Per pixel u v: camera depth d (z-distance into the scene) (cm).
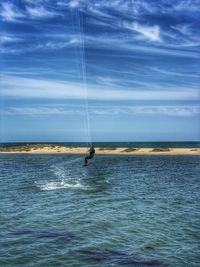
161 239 1938
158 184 4425
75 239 1919
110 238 1944
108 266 1524
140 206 2920
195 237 1988
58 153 12462
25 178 5131
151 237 1973
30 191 3800
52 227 2177
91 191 3812
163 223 2308
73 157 10356
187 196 3484
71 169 6625
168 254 1697
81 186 4247
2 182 4612
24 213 2597
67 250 1727
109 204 3008
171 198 3353
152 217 2486
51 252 1695
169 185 4328
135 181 4750
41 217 2458
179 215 2566
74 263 1553
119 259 1616
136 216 2514
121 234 2030
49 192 3734
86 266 1517
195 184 4425
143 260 1609
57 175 5547
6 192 3712
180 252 1728
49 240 1894
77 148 13600
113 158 9650
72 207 2856
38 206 2895
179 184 4422
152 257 1650
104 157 10088
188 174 5641
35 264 1535
